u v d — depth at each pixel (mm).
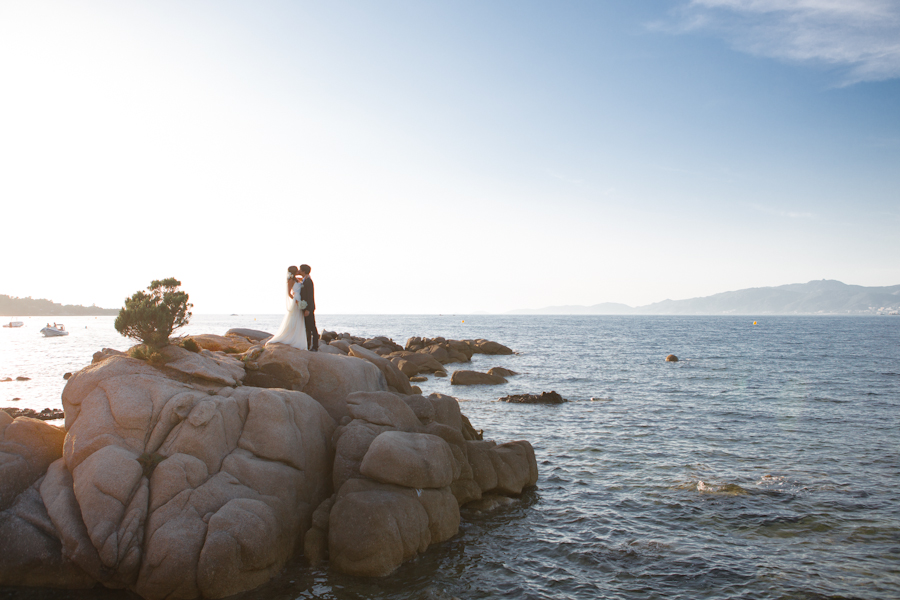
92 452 10125
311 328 17688
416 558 11172
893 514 13984
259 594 9508
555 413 27609
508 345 84312
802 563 11305
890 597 9961
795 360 57750
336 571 10414
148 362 12086
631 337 111750
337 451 12508
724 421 25703
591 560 11367
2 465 10039
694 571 10930
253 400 11875
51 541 9500
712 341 96312
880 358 59938
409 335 121625
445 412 16594
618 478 16984
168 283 13688
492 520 13469
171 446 10414
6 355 63000
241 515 9805
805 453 19984
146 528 9445
